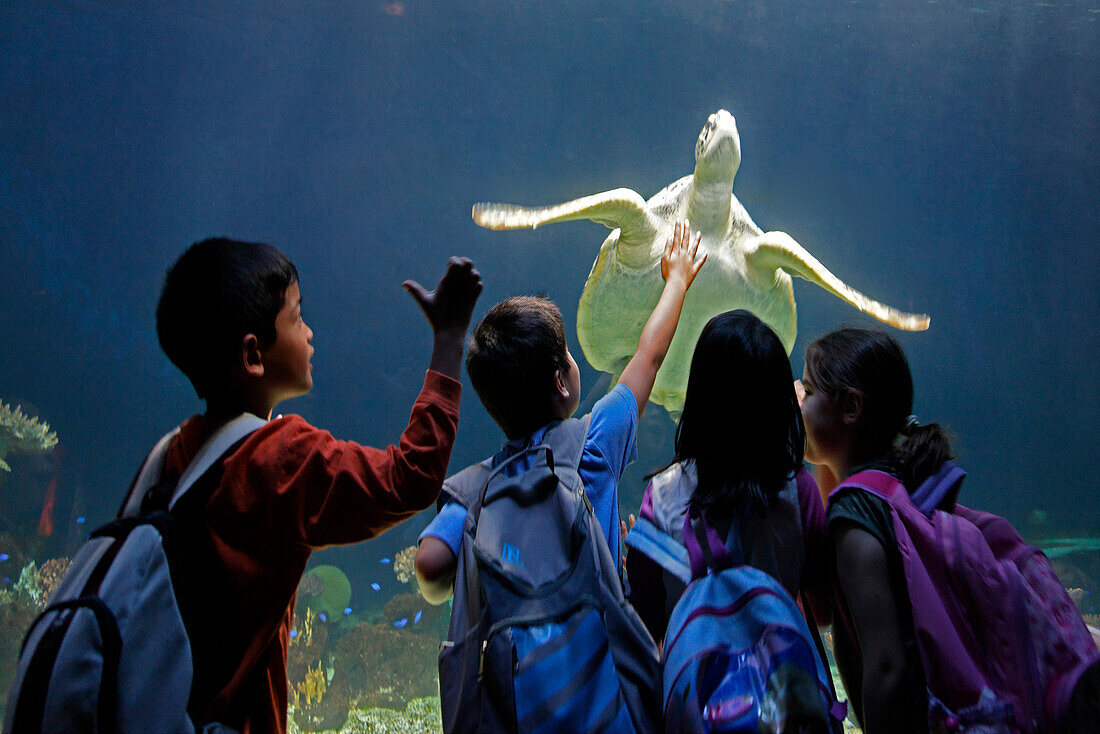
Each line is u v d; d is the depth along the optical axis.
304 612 9.38
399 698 5.92
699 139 3.25
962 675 1.27
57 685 0.99
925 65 23.97
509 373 1.52
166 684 1.06
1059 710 1.27
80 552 1.13
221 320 1.32
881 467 1.55
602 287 3.29
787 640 1.25
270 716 1.29
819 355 1.67
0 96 25.89
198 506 1.20
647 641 1.28
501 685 1.17
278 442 1.26
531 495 1.33
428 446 1.24
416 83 28.25
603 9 23.14
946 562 1.36
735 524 1.42
